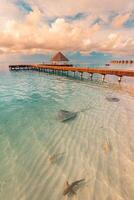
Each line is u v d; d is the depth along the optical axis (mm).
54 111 9984
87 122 8172
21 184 4266
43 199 3795
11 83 22031
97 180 4336
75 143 6223
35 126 7863
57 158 5316
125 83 20375
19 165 5020
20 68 49219
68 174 4590
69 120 8477
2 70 48531
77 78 26734
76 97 13516
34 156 5469
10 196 3904
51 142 6363
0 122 8375
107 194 3893
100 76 30078
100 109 10164
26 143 6324
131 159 5199
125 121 8211
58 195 3893
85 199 3768
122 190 4008
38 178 4473
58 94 14820
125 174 4535
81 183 4238
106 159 5211
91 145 6059
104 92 15070
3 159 5336
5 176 4570
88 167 4852
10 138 6723
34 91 16375
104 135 6801
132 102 11422
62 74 34406
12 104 11594
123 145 6035
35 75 33156
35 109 10438
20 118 8914
